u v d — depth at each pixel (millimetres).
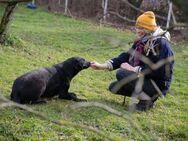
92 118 5137
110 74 7508
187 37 2375
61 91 5648
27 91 5234
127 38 11406
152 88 5371
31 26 12375
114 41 2291
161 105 5988
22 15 14289
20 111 5051
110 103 5805
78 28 12711
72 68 5633
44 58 8266
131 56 5465
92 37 11125
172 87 7207
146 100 5547
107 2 13164
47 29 12086
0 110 4977
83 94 6180
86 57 8953
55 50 9305
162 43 5164
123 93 5594
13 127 4680
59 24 13320
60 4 16109
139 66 5309
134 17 12758
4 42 8375
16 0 3334
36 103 5383
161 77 5348
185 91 7027
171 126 5191
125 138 4699
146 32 5078
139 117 5305
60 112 5203
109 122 5078
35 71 5391
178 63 8969
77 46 9977
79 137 4629
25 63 7562
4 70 6887
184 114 5762
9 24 8430
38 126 4750
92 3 15406
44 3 15781
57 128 4762
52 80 5516
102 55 9289
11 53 8086
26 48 8656
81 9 15570
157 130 5066
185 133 5035
